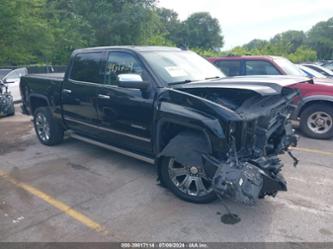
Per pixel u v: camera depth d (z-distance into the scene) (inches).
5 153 223.9
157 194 156.6
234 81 140.0
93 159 207.9
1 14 638.5
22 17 682.2
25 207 146.4
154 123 151.9
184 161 136.3
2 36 677.9
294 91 150.9
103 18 954.1
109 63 179.9
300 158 203.5
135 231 126.0
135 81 148.2
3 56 704.4
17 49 705.0
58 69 659.4
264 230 125.0
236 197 120.0
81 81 197.9
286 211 138.5
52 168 193.3
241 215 135.7
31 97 243.6
